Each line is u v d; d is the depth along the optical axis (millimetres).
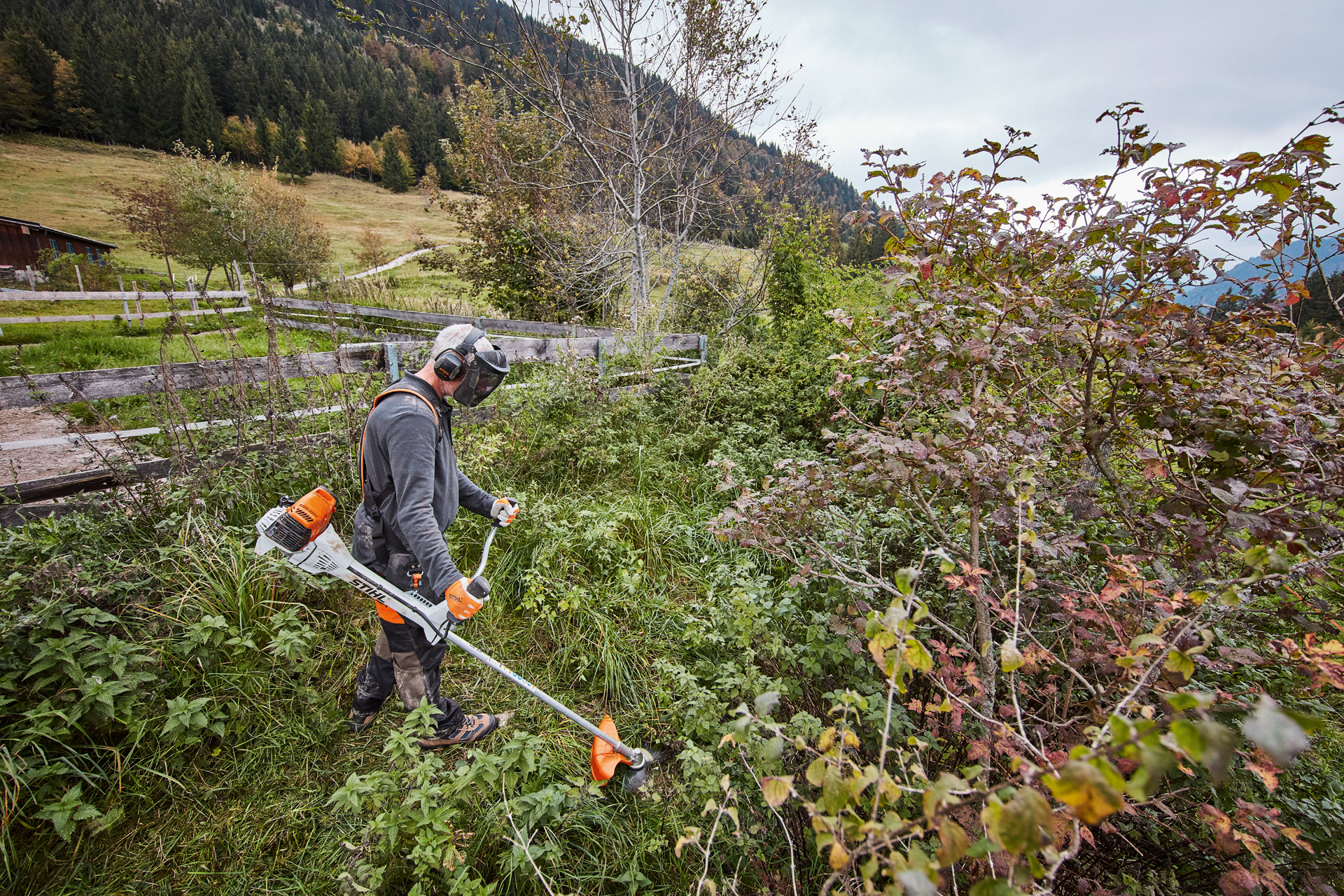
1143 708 1173
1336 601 1741
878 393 2117
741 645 2348
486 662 1994
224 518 3072
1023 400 2193
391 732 1774
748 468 4273
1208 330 1997
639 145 8688
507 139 11445
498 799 2023
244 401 3719
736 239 10609
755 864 1879
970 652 1788
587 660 2662
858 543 2396
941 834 780
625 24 7754
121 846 1911
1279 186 1620
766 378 6113
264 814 2047
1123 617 1647
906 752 1545
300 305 12711
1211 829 1611
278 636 2443
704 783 1886
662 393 5793
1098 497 2172
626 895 1856
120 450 3578
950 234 2117
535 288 11242
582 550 3291
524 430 4414
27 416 6508
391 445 1812
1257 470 1851
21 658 2021
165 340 3387
